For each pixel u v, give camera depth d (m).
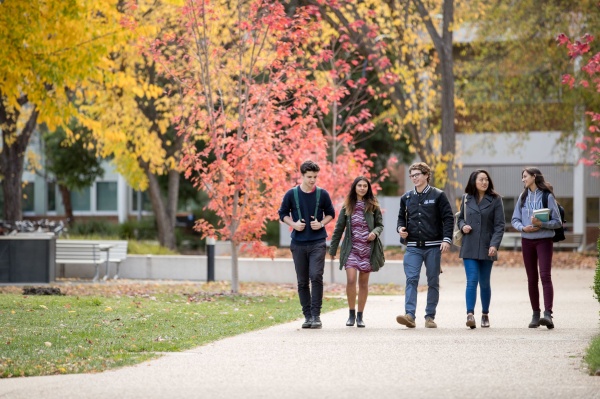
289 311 38.47
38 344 26.28
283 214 31.81
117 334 28.70
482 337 27.91
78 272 62.12
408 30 73.94
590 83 80.25
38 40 45.28
